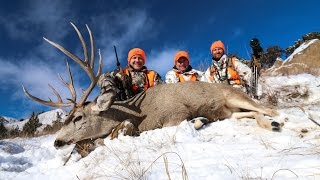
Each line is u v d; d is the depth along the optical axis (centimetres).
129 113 216
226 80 277
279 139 151
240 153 137
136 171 129
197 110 214
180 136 172
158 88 221
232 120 204
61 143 209
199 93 214
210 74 284
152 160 142
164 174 121
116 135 202
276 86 369
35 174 161
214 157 135
